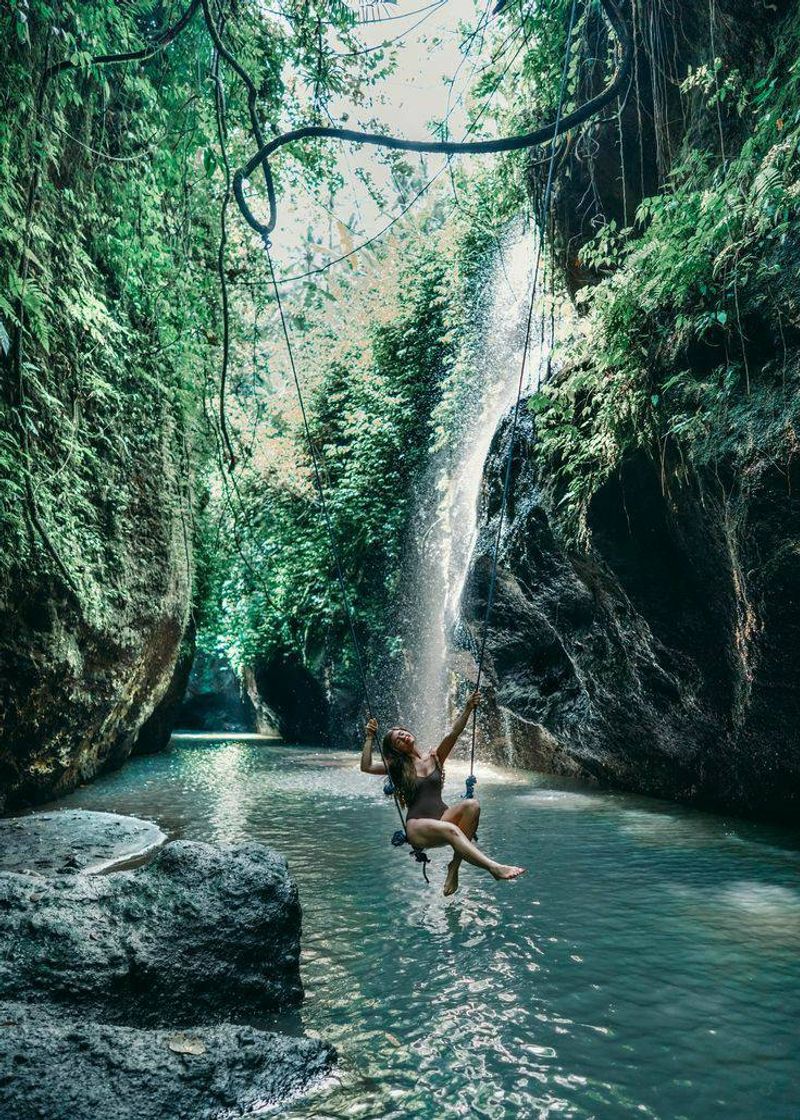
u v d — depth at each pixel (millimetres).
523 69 9586
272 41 10797
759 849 7777
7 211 7680
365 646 20609
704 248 6844
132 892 4266
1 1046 3041
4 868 6539
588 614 11727
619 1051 3463
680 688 9719
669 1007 3930
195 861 4477
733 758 9508
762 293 6730
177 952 3975
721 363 7418
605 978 4320
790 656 7391
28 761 10117
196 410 15727
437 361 19172
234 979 3980
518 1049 3482
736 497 7117
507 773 14961
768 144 6324
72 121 9609
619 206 9641
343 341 22109
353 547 20641
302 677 23562
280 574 22062
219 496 23000
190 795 12062
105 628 10945
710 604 8750
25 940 3816
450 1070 3307
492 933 5117
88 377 10508
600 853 7625
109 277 11242
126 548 12180
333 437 22031
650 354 8055
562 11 8859
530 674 14078
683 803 10938
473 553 14023
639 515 9047
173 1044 3266
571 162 9672
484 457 15789
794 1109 2988
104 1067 3070
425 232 20094
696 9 7504
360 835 8672
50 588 9484
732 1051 3461
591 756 12766
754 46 6957
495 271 16766
